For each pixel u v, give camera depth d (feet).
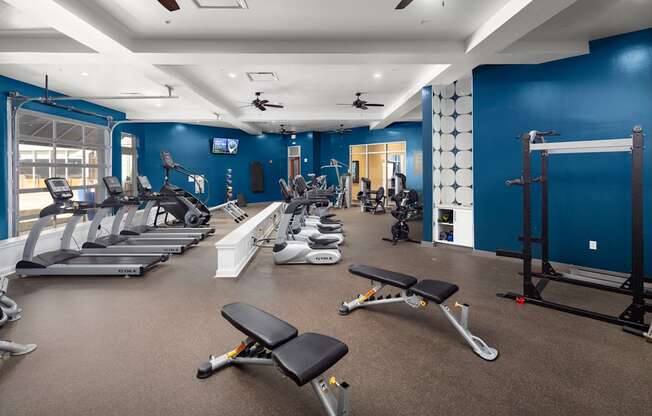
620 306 10.93
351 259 17.26
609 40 13.96
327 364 5.41
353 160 44.09
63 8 10.66
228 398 6.54
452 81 19.19
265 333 6.34
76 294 12.28
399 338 8.81
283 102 28.35
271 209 26.37
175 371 7.43
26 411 6.20
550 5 10.65
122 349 8.37
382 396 6.50
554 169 15.40
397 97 26.76
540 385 6.81
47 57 14.82
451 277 14.15
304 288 12.84
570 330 9.20
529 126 16.20
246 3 11.68
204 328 9.50
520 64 16.33
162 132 37.14
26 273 14.17
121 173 30.66
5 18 12.50
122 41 13.64
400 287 9.36
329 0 11.55
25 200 20.68
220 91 24.35
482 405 6.24
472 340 8.18
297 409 6.23
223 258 14.39
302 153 46.62
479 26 13.57
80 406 6.33
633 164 9.12
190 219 26.40
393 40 14.89
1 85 18.74
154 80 19.16
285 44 14.85
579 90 14.75
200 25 13.28
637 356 7.85
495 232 17.56
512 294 11.64
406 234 21.71
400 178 30.25
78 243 19.42
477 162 17.99
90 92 23.09
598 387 6.73
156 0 11.43
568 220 15.14
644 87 13.26
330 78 21.29
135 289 12.83
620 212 13.87
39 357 8.01
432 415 6.00
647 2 11.23
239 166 44.50
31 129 21.06
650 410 6.07
